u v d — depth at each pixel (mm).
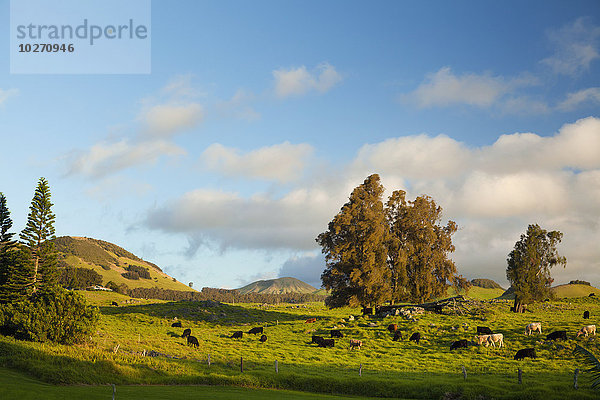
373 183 92250
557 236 95375
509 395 34562
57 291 53688
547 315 85125
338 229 88938
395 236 94375
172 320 82625
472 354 53062
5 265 76125
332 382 40375
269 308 117312
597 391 34562
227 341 64625
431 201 96125
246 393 35625
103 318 81188
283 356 54406
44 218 79125
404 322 74500
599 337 55719
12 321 48656
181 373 43000
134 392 33281
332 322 80688
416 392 37188
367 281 85688
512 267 96125
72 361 41469
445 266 92875
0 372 36062
